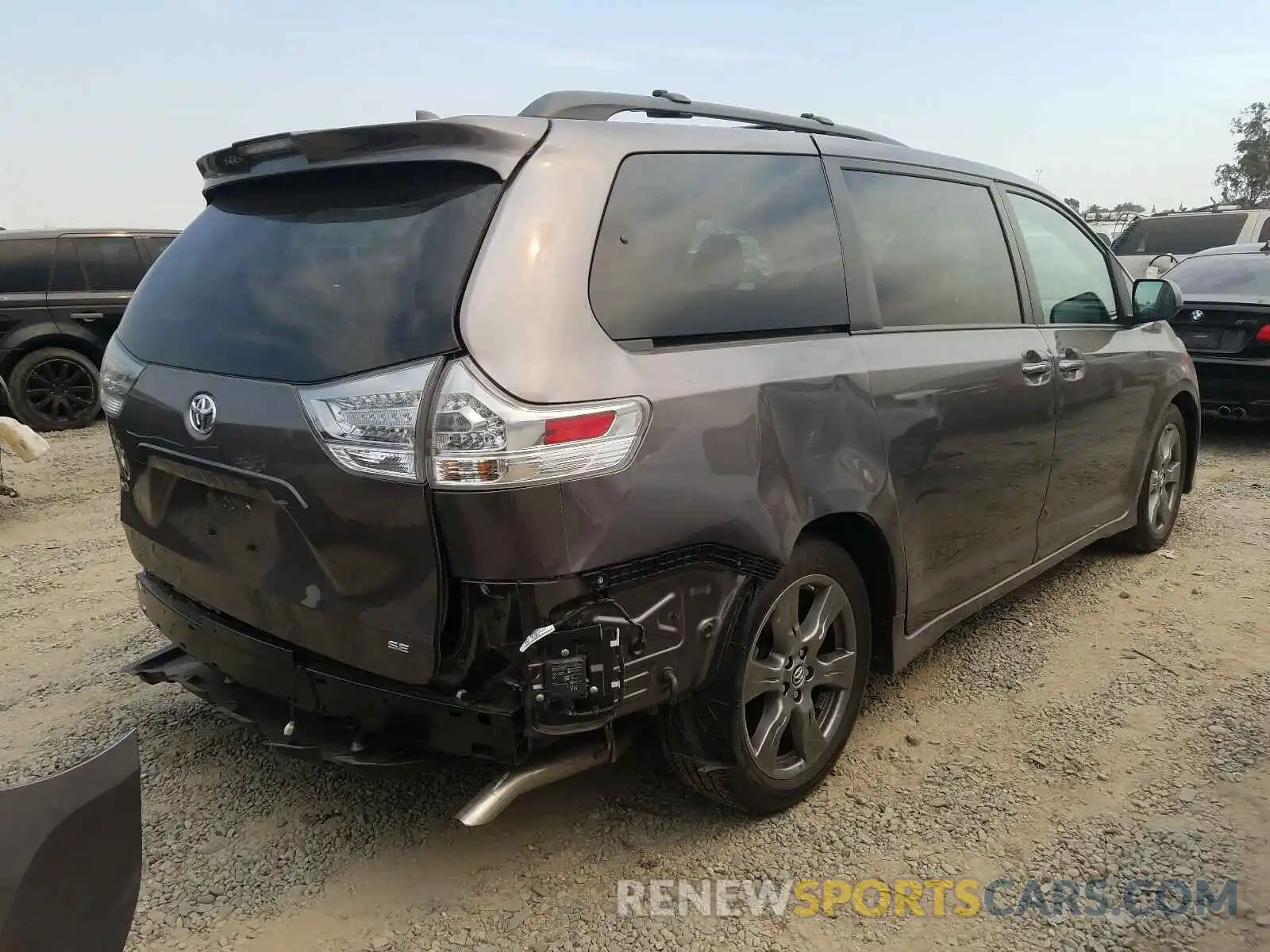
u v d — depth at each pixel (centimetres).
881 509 296
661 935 241
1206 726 340
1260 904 250
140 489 284
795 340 279
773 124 319
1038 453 383
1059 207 438
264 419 233
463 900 254
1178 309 452
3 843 155
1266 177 4647
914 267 331
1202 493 655
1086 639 418
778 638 275
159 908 251
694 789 280
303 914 249
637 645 230
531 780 234
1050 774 312
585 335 224
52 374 962
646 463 227
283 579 242
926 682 379
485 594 213
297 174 257
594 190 237
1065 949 237
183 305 274
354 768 238
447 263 219
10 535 602
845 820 289
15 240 948
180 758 324
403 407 211
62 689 376
